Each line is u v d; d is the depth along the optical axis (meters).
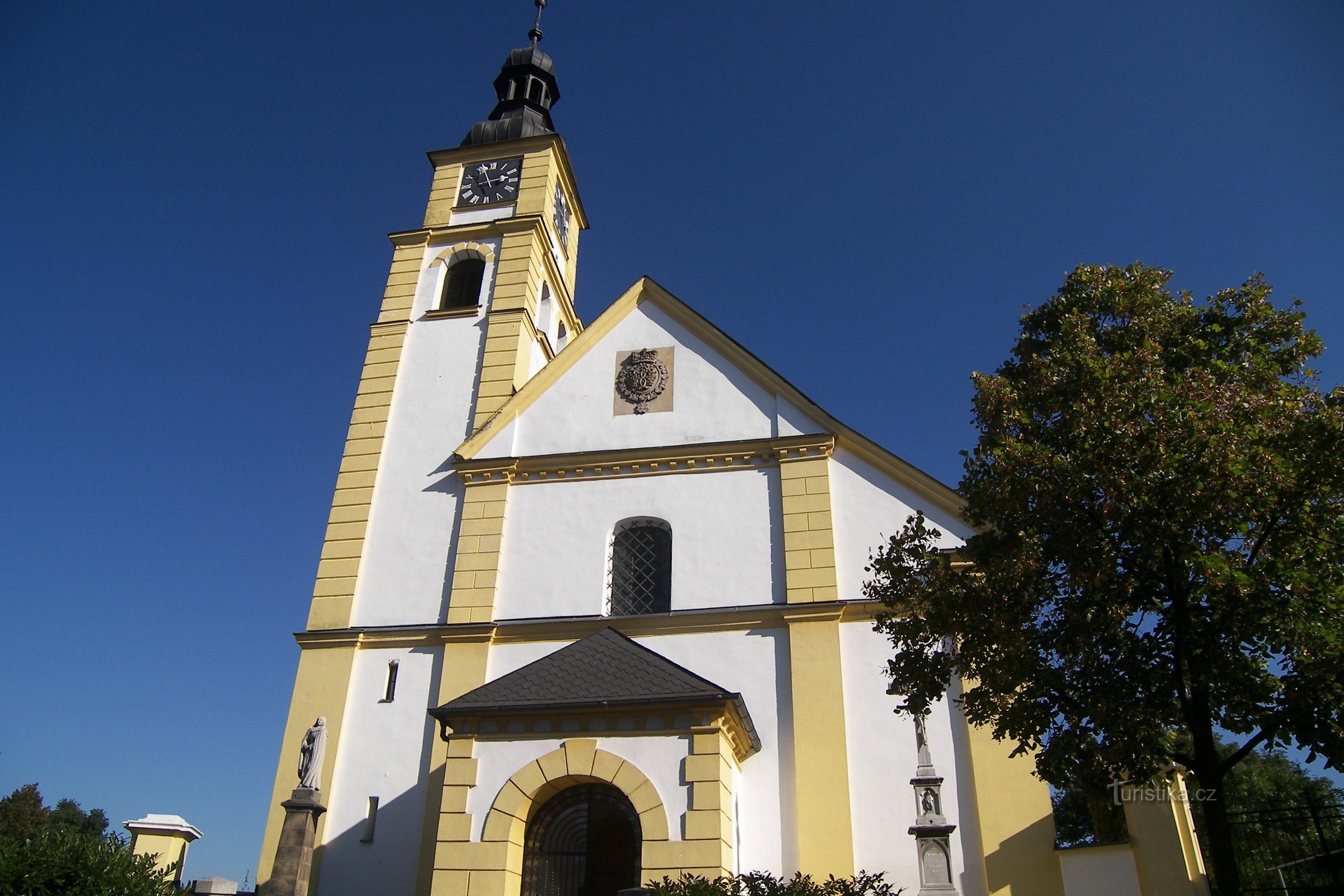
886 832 19.16
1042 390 15.48
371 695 22.48
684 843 16.25
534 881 16.97
